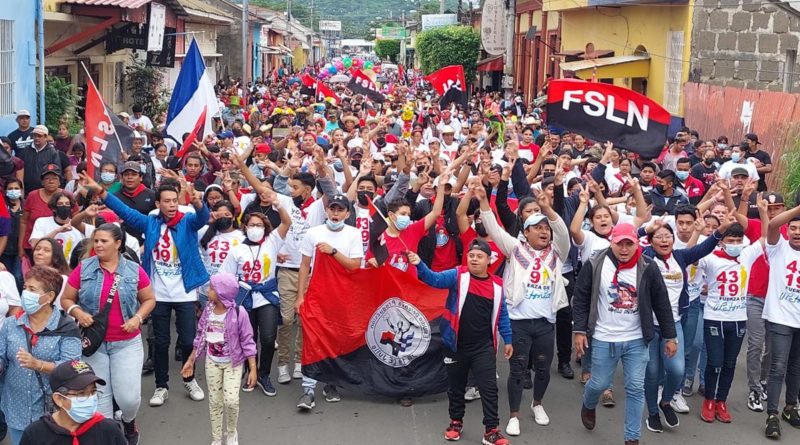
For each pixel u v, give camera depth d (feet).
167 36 83.15
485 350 25.52
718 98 70.74
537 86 140.15
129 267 24.12
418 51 178.19
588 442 26.45
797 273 27.02
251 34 175.73
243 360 24.88
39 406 21.17
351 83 95.04
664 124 38.52
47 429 17.54
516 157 35.04
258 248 29.12
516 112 104.12
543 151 38.45
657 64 86.79
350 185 37.52
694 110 75.82
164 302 28.22
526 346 27.09
